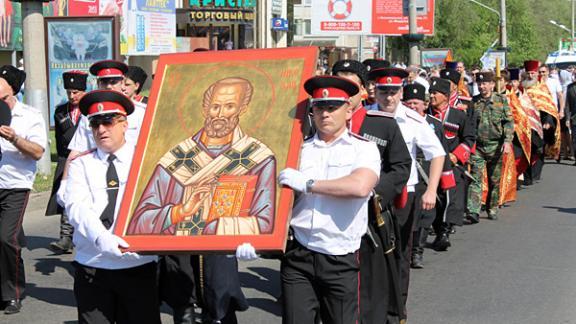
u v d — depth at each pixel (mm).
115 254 4676
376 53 37781
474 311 7477
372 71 6516
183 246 4621
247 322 7156
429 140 6727
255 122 4863
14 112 7441
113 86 7074
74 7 25641
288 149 4734
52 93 17672
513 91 15203
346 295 4812
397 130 5629
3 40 23484
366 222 4941
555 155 19812
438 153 6734
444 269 9141
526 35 75062
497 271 9023
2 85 7305
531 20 84250
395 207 5887
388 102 6461
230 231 4590
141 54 28250
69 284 8477
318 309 4949
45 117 14703
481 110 12453
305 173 4824
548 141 19516
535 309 7539
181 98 5047
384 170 5656
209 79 5062
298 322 4820
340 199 4754
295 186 4590
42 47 14594
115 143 4957
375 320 5457
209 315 6652
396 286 5496
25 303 7797
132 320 4996
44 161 14719
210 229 4625
